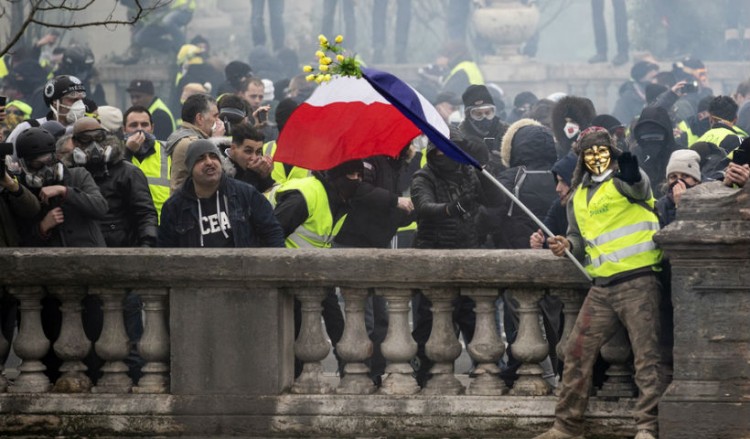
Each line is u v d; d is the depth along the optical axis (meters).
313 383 20.84
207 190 21.98
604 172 19.20
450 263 20.05
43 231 22.53
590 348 19.41
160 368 20.97
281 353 20.53
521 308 20.39
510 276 19.94
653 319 19.11
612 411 19.95
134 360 22.33
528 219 25.62
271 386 20.47
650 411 19.31
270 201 24.17
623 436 19.89
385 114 21.53
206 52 52.94
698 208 18.84
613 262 19.05
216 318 20.48
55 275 20.56
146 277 20.41
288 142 21.77
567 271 19.80
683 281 19.05
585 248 19.55
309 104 21.62
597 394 20.19
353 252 20.25
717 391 19.08
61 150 23.70
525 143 25.86
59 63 47.06
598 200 19.16
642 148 29.45
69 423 20.77
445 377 20.70
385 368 22.62
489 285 20.22
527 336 20.39
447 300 20.56
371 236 24.00
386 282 20.36
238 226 22.03
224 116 28.08
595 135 19.17
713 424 19.08
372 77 19.59
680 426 19.17
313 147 21.70
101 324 21.80
